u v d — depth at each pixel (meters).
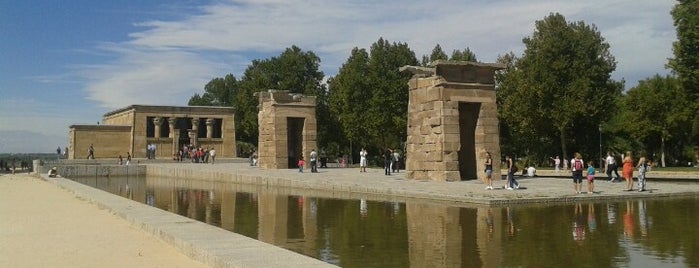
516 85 59.47
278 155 53.12
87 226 17.23
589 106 54.69
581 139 62.34
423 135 36.03
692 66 45.97
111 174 62.41
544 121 56.84
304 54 86.12
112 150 77.00
